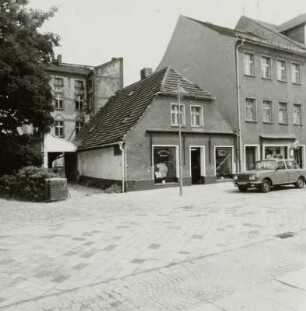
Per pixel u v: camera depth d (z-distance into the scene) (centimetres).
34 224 1095
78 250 768
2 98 2405
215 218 1109
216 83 2895
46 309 482
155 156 2303
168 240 838
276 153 2975
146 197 1792
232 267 638
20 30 2309
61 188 1708
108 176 2386
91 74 4403
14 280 592
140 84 2812
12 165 2541
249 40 2752
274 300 488
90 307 485
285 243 798
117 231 952
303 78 3209
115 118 2644
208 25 3042
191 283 564
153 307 479
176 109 2416
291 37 3434
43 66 2462
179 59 3300
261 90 2866
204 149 2484
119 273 618
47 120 2525
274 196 1694
